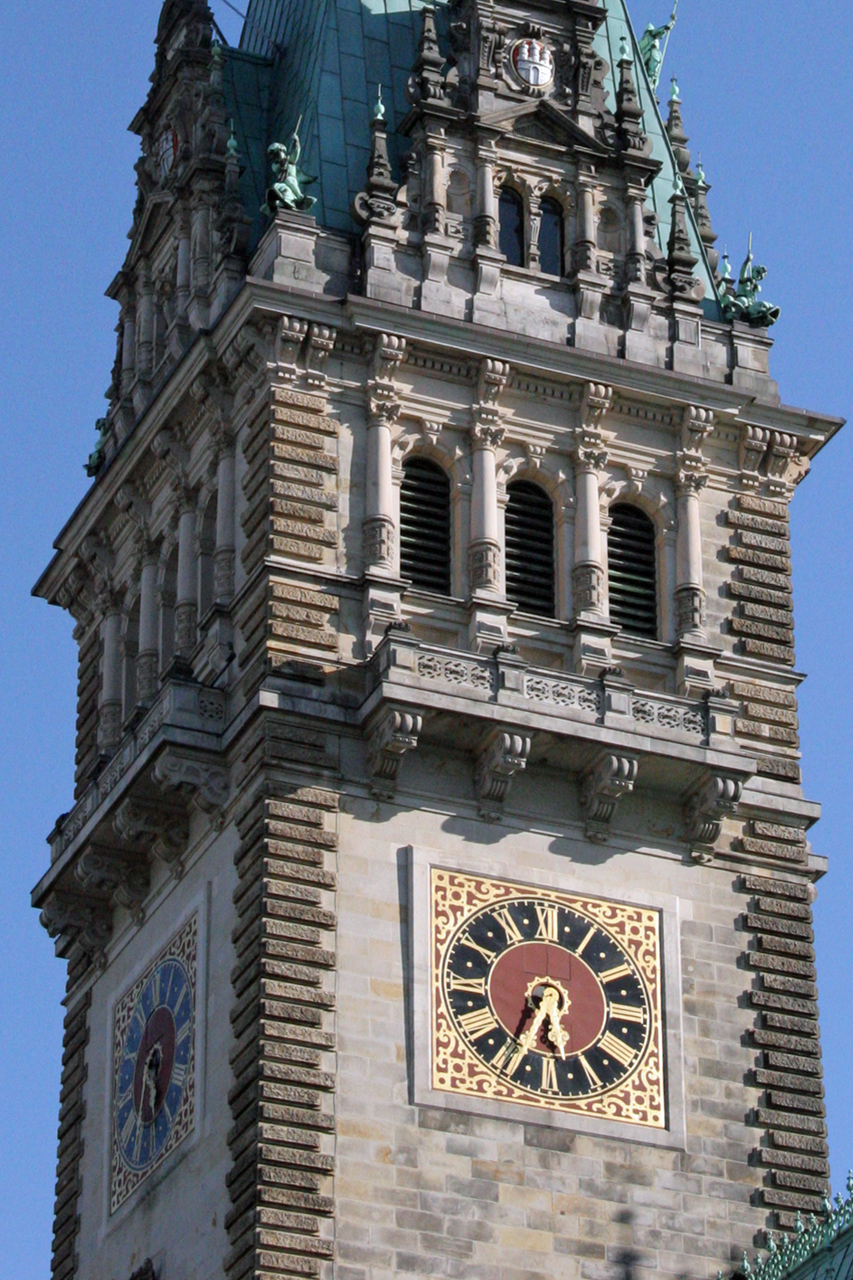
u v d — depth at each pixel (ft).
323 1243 505.66
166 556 591.37
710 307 602.44
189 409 582.35
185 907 553.23
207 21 618.44
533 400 574.15
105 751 593.42
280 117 604.49
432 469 567.59
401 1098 519.19
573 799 550.36
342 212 581.53
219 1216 518.37
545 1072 531.09
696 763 550.77
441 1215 514.68
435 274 574.15
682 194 604.49
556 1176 524.52
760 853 561.02
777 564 583.99
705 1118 538.47
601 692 549.54
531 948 537.65
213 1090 530.68
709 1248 529.45
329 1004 520.83
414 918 531.50
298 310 561.02
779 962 554.46
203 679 559.38
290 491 553.64
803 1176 540.11
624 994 541.34
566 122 592.19
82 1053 587.27
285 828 530.68
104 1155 568.82
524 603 564.30
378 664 539.70
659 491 579.07
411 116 586.04
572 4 601.21
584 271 585.22
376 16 608.19
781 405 589.73
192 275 596.70
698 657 567.59
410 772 541.34
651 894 549.95
